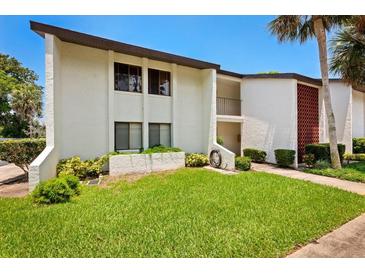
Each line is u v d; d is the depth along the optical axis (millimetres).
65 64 9422
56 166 8516
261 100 13891
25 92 25609
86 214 5109
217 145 12039
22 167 9125
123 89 10906
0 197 6719
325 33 10641
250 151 13953
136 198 6285
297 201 6094
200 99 13289
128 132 11086
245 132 14484
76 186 6719
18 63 28641
